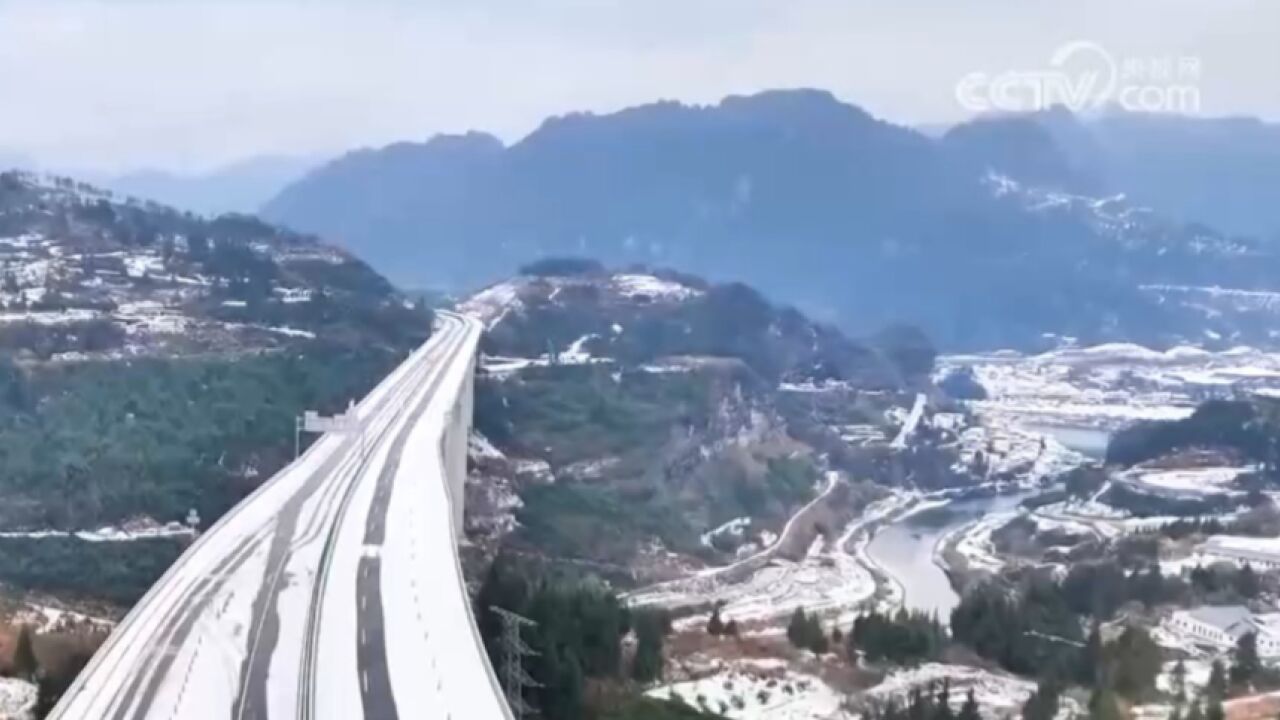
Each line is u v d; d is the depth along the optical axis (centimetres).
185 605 9119
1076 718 13500
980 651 16288
